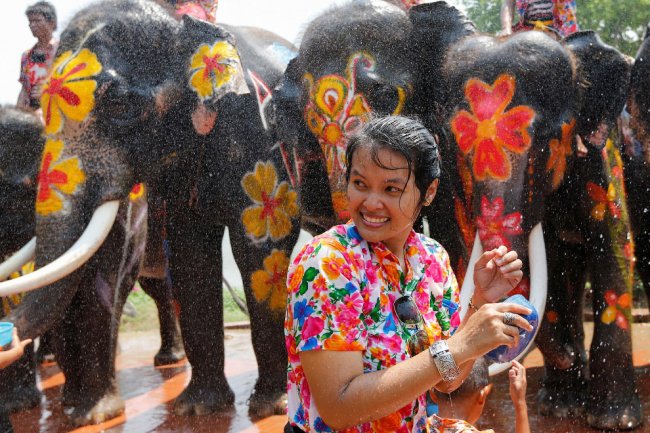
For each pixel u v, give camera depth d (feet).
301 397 6.23
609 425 13.91
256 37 18.80
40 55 20.97
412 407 6.31
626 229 15.02
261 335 16.43
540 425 14.39
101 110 15.11
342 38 15.19
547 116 14.15
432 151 6.08
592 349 14.52
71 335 16.15
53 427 15.47
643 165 17.42
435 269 6.64
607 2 32.50
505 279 6.90
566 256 16.57
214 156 16.57
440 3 15.85
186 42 16.16
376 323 6.12
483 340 5.60
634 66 15.90
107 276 16.25
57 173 14.83
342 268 5.94
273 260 16.66
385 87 14.94
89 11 15.87
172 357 22.33
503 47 14.56
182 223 16.93
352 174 6.13
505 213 13.73
